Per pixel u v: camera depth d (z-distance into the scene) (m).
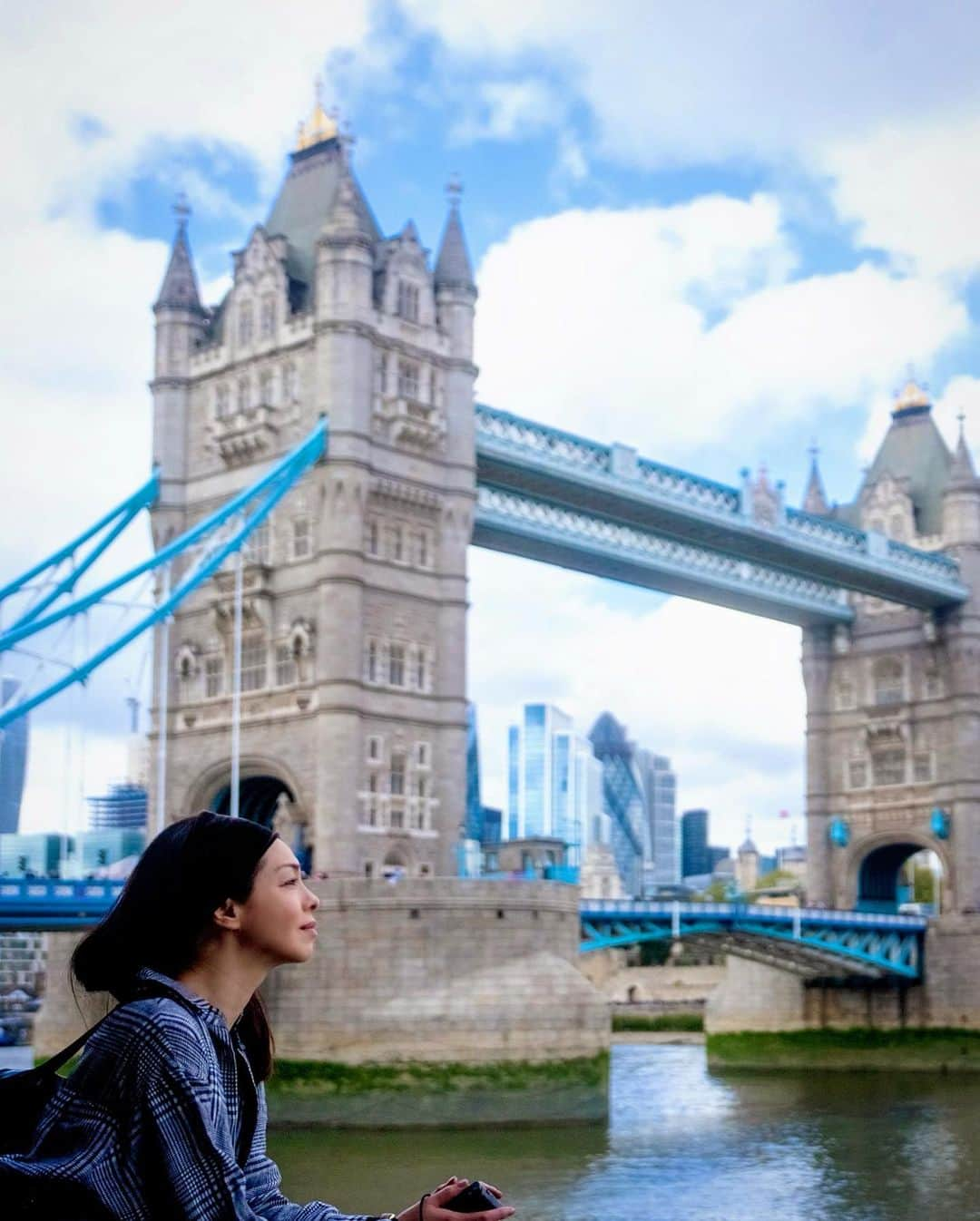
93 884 67.94
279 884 6.96
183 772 85.38
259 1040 7.25
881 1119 79.38
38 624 69.94
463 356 86.06
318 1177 55.75
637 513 95.88
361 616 80.12
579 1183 57.69
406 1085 69.00
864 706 122.06
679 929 95.50
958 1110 83.94
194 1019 6.39
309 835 79.38
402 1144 64.00
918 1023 113.75
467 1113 69.00
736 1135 71.81
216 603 83.88
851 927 108.38
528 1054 70.31
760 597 110.75
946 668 118.94
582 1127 70.38
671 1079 106.88
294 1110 69.25
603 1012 72.44
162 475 86.94
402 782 81.44
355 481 80.00
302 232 87.44
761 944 104.69
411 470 83.31
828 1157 65.88
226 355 86.25
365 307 81.75
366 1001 69.94
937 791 118.00
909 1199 56.50
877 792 121.12
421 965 70.25
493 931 71.31
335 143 88.62
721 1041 118.69
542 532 91.75
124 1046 6.24
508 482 90.06
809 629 124.94
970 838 116.00
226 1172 6.09
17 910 65.50
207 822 7.07
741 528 100.38
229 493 84.88
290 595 81.75
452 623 84.25
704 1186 57.97
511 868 106.19
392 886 70.69
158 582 85.94
